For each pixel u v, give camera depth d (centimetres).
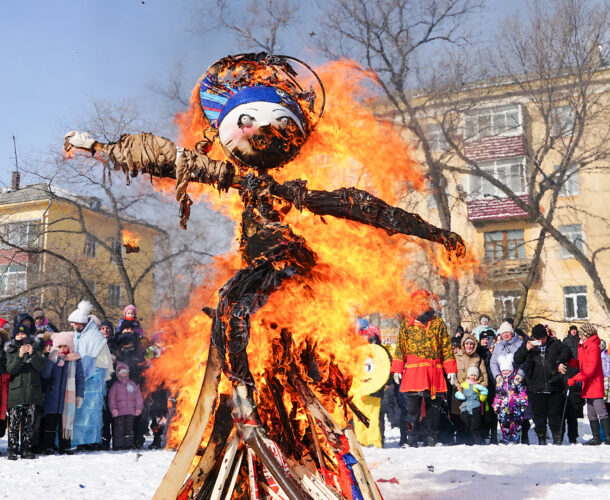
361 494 317
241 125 330
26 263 2822
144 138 327
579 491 456
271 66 360
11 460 763
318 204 317
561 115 2562
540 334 930
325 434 325
